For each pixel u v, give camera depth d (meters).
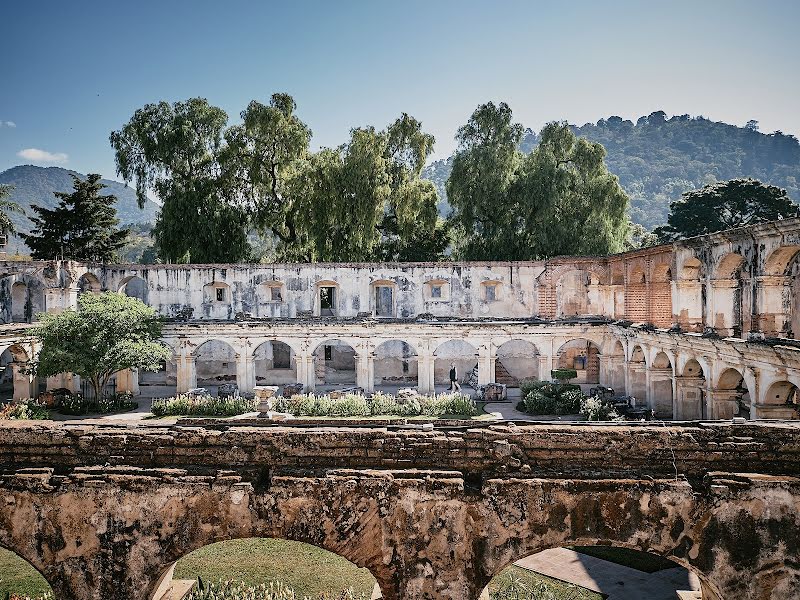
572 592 14.95
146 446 11.54
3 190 55.28
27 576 16.02
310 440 11.42
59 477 11.26
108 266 40.66
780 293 21.33
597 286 41.06
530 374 42.59
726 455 11.09
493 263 40.41
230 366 43.47
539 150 48.94
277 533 11.01
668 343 27.67
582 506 10.82
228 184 47.72
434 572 10.88
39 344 33.69
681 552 10.77
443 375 43.03
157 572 11.12
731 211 51.94
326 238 47.31
